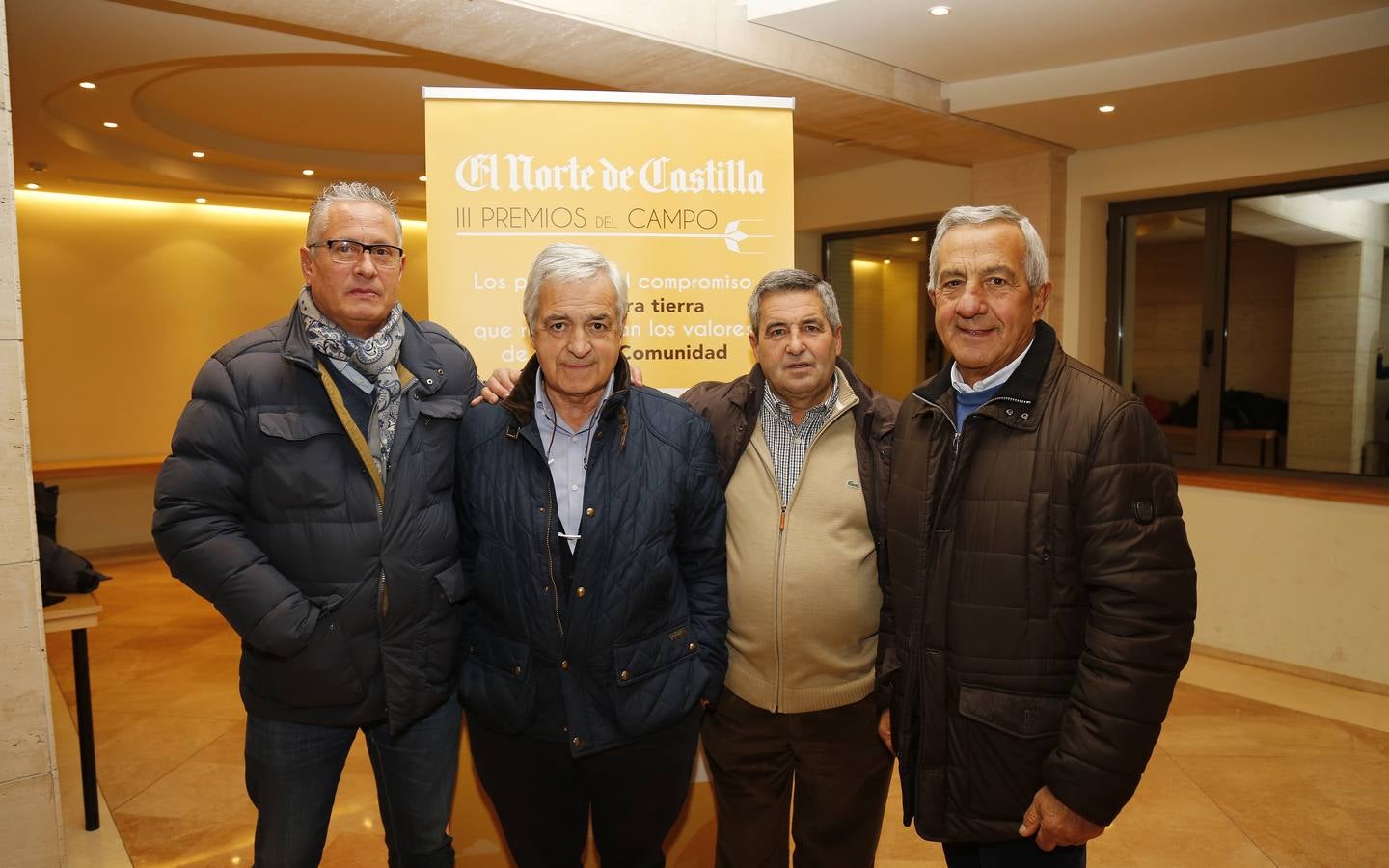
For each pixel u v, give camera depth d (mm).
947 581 1575
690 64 3664
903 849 2857
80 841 2850
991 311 1517
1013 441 1524
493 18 3164
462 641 1856
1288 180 4840
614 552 1699
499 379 1844
